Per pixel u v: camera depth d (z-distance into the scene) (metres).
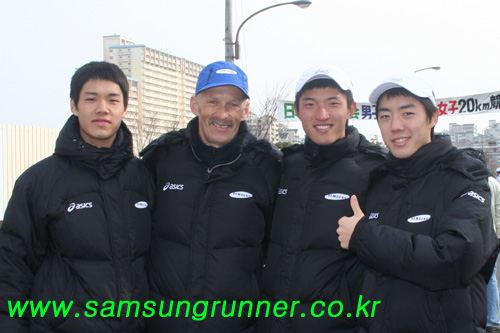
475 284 2.19
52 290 2.42
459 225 1.99
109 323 2.45
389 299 2.22
